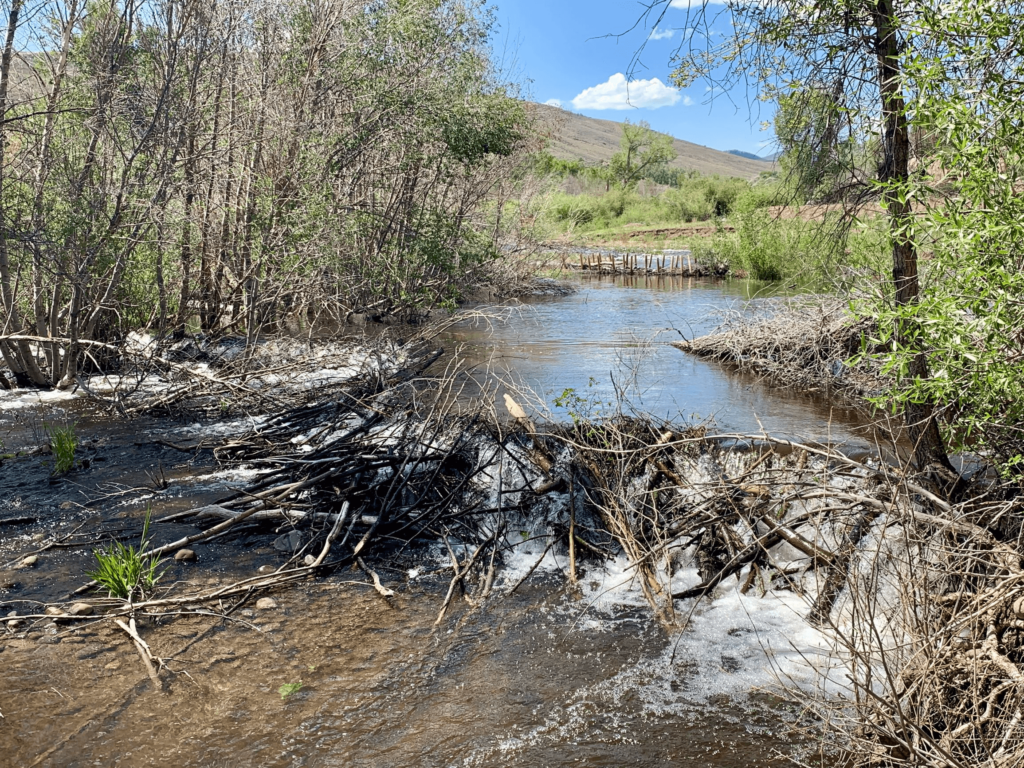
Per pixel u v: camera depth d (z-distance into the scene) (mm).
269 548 7027
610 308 23312
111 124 12938
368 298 19703
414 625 5863
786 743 4594
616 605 6234
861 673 4715
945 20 4703
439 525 7367
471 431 8414
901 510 4980
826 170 6227
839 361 12266
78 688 4977
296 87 16938
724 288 28906
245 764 4359
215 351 14992
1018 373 4613
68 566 6602
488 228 27812
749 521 6355
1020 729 3564
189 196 15445
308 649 5508
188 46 14414
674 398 11734
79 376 13305
